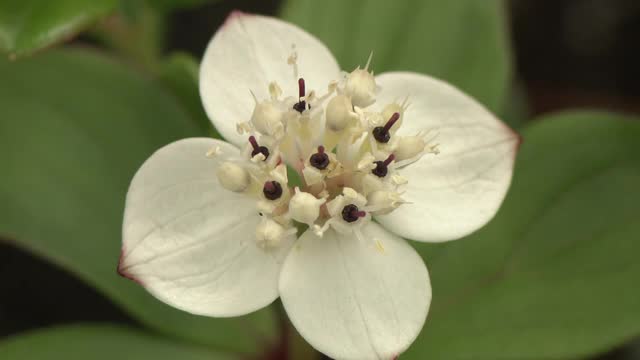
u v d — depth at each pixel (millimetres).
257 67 102
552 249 123
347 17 125
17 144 122
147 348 121
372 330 95
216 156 97
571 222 124
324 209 98
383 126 99
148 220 96
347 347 95
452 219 99
